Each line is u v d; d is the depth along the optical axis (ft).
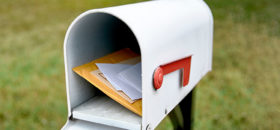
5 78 11.00
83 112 3.29
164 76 3.20
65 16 18.45
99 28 3.68
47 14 19.17
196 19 4.08
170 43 3.21
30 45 14.37
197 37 4.11
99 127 3.29
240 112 8.73
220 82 10.41
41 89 10.16
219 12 18.22
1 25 17.66
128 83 3.46
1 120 8.49
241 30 15.38
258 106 9.04
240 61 12.01
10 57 13.00
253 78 10.68
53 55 13.07
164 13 3.40
